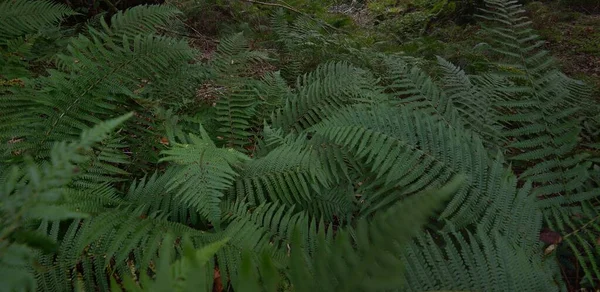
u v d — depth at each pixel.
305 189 2.60
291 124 3.49
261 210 2.40
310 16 7.68
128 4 5.89
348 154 2.87
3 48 3.43
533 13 8.54
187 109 3.54
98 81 2.70
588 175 2.62
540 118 3.04
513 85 4.01
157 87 3.42
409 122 2.80
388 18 9.19
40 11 3.88
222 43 3.93
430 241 1.92
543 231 2.56
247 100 3.48
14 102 2.46
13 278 1.03
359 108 3.02
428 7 9.55
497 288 1.80
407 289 1.64
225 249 2.06
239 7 7.25
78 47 2.77
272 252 2.09
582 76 5.25
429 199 1.08
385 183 2.53
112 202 2.30
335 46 5.59
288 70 4.89
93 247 2.00
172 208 2.50
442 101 3.46
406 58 5.18
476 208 2.41
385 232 1.03
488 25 7.75
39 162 2.36
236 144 3.34
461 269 1.84
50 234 1.94
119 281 1.98
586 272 2.09
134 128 3.01
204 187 2.30
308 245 2.16
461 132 2.93
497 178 2.51
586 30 7.78
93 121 2.64
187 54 3.37
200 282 0.87
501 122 3.72
